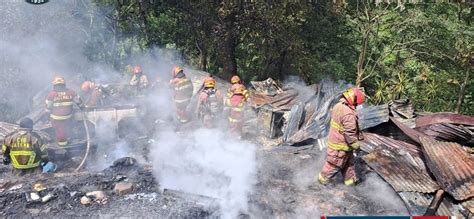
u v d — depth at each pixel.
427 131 8.35
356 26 20.20
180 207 6.32
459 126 8.26
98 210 6.23
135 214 6.14
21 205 6.29
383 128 8.60
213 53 19.08
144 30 18.70
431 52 19.50
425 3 20.34
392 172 7.12
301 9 16.47
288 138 9.69
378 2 18.48
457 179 6.76
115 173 7.42
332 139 6.88
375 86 20.06
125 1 18.08
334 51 20.81
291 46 17.33
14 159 7.18
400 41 19.73
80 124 9.05
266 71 19.44
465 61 18.05
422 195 6.62
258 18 16.45
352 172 7.08
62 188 6.71
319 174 7.23
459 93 18.66
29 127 7.27
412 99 18.88
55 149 8.22
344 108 6.66
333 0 18.27
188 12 17.69
